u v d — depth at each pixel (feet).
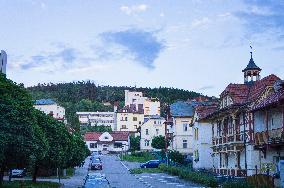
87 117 582.76
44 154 90.38
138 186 126.31
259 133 110.63
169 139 268.82
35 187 105.50
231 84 146.41
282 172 93.71
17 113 79.51
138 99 557.74
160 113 563.89
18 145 79.61
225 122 151.64
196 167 187.01
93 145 430.61
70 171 192.34
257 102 129.39
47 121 114.11
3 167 87.66
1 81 82.02
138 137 396.57
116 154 387.75
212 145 168.55
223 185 108.68
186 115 245.24
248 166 130.62
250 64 152.46
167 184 133.49
